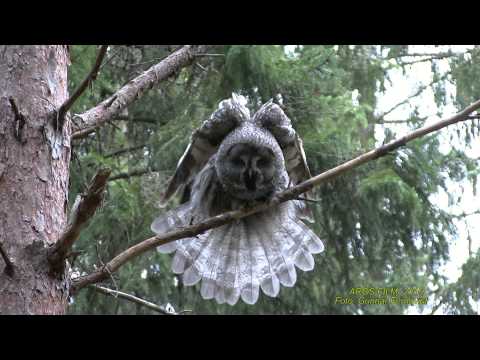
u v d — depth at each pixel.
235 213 5.13
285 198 5.35
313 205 9.72
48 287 4.33
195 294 10.38
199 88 9.55
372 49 12.30
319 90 9.71
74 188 8.55
